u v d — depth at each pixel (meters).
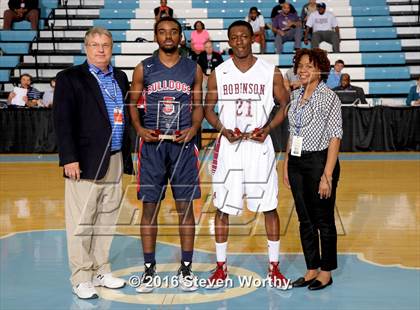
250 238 5.20
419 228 5.58
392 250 4.88
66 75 3.74
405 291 3.92
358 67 12.72
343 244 5.06
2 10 14.27
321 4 12.64
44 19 13.78
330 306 3.66
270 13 13.82
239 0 14.16
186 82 3.82
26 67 12.81
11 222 5.88
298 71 3.84
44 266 4.46
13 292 3.92
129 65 12.83
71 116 3.73
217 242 3.99
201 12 13.89
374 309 3.61
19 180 8.22
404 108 10.48
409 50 13.10
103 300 3.78
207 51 11.28
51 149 10.58
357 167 9.11
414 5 14.02
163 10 12.91
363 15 13.90
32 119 10.53
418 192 7.27
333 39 12.69
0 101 11.39
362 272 4.31
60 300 3.78
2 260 4.62
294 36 12.70
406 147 10.59
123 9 14.03
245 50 3.79
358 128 10.52
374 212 6.24
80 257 3.82
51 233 5.45
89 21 13.70
